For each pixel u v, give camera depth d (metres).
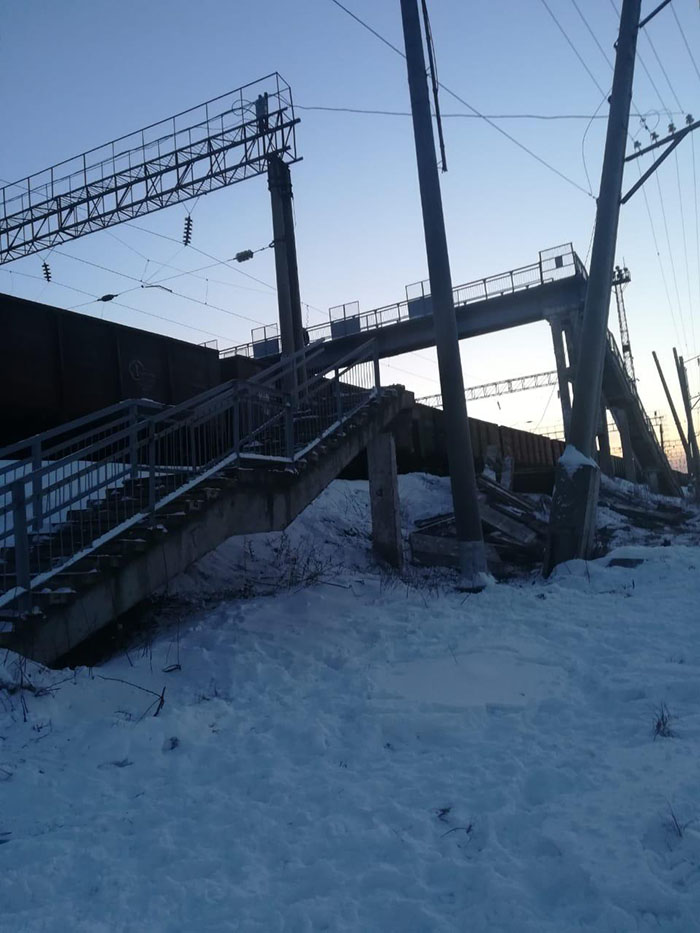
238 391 10.66
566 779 4.68
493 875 3.59
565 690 6.68
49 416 14.17
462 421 12.41
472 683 6.96
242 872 3.89
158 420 9.35
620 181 14.55
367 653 8.14
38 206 27.47
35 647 7.39
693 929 3.04
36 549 8.53
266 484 10.93
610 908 3.22
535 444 33.53
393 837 4.11
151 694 7.07
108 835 4.39
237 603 10.32
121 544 8.35
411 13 13.20
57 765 5.45
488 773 4.90
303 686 7.20
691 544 16.48
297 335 21.92
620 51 14.79
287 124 22.41
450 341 12.60
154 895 3.69
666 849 3.70
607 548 15.02
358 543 16.33
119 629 9.34
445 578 14.20
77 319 14.71
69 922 3.48
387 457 15.44
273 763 5.34
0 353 13.21
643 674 6.82
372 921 3.37
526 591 11.13
